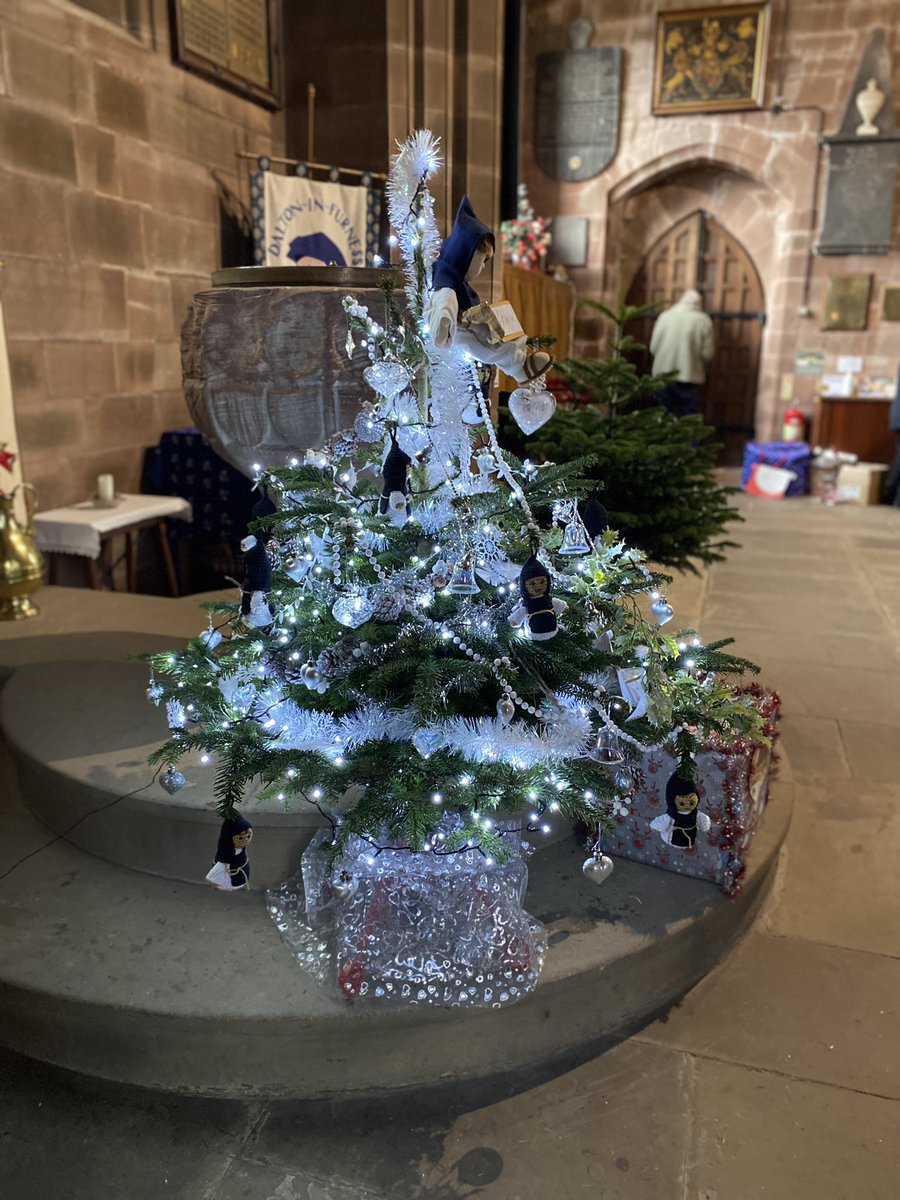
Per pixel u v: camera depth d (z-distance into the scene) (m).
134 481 5.96
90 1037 2.02
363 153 6.23
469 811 2.01
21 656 3.48
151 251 5.87
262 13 6.36
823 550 7.29
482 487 2.18
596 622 2.15
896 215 10.04
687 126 10.48
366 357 2.70
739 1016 2.22
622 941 2.17
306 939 2.13
